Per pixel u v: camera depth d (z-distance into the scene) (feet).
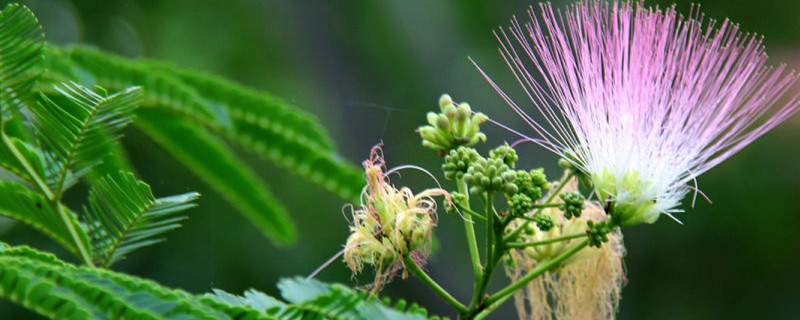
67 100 8.48
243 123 11.98
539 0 34.22
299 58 34.04
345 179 12.40
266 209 13.20
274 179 29.58
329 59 34.09
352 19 34.53
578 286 10.23
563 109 9.23
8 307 23.86
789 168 30.91
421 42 34.60
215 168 12.73
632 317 31.96
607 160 9.00
